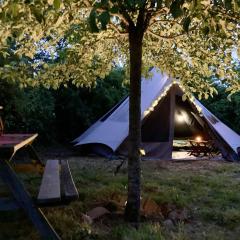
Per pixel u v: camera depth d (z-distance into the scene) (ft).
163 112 33.32
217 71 16.84
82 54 17.76
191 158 33.45
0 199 10.44
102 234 13.08
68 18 13.85
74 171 25.64
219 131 33.94
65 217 14.01
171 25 16.25
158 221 14.64
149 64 19.31
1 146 10.39
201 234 13.53
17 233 12.80
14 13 9.46
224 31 12.05
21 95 32.22
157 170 27.17
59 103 43.73
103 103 45.44
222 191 19.89
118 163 29.81
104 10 8.71
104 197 17.58
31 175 21.67
